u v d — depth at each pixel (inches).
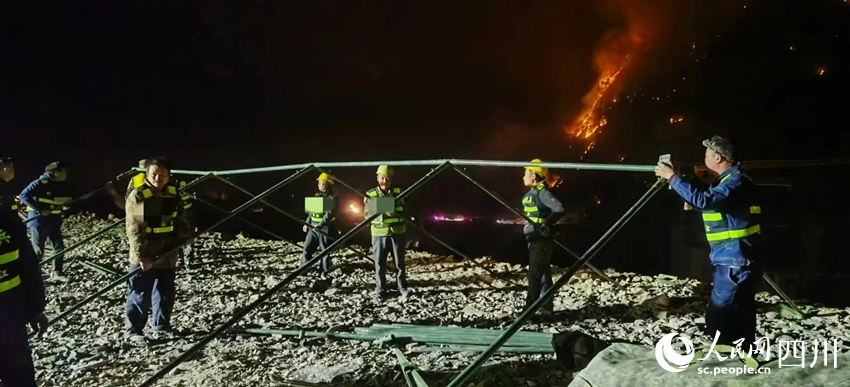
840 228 459.8
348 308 319.0
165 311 268.4
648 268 610.9
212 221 888.9
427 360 230.4
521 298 340.5
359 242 672.4
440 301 335.0
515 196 1198.3
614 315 298.5
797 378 137.2
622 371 152.6
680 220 599.8
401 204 339.9
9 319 158.2
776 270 451.5
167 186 262.8
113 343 257.3
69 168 396.8
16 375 159.9
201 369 224.1
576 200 770.2
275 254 499.8
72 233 583.8
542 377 210.5
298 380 209.5
